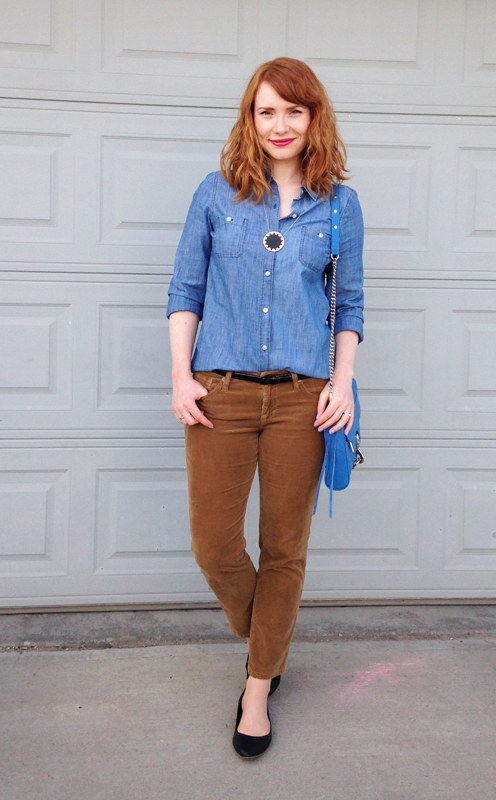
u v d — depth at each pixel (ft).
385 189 7.52
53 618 7.57
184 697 6.09
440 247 7.63
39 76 7.07
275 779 5.06
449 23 7.36
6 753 5.28
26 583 7.59
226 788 4.96
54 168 7.21
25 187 7.19
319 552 7.91
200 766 5.19
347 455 5.14
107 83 7.16
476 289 7.70
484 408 7.86
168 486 7.67
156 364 7.52
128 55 7.15
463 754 5.37
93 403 7.50
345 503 7.86
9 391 7.41
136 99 7.20
